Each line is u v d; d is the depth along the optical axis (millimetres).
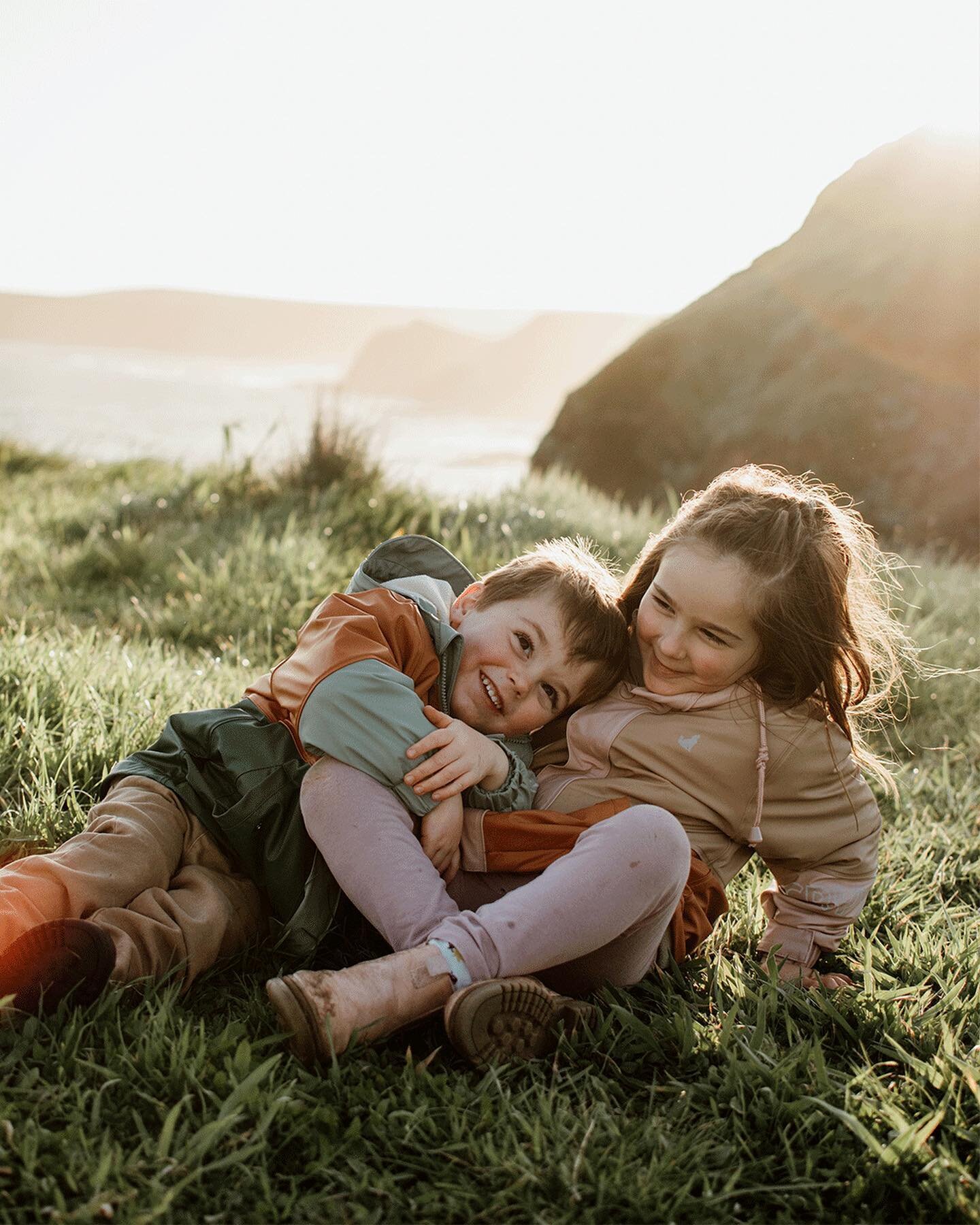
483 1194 1172
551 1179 1184
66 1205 1074
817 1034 1547
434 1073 1412
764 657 1746
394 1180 1187
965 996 1699
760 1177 1244
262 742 1666
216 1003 1549
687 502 1945
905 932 1909
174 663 3008
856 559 1924
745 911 1999
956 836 2473
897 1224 1197
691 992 1638
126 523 5312
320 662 1611
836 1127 1315
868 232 9719
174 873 1635
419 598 1825
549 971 1612
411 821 1565
